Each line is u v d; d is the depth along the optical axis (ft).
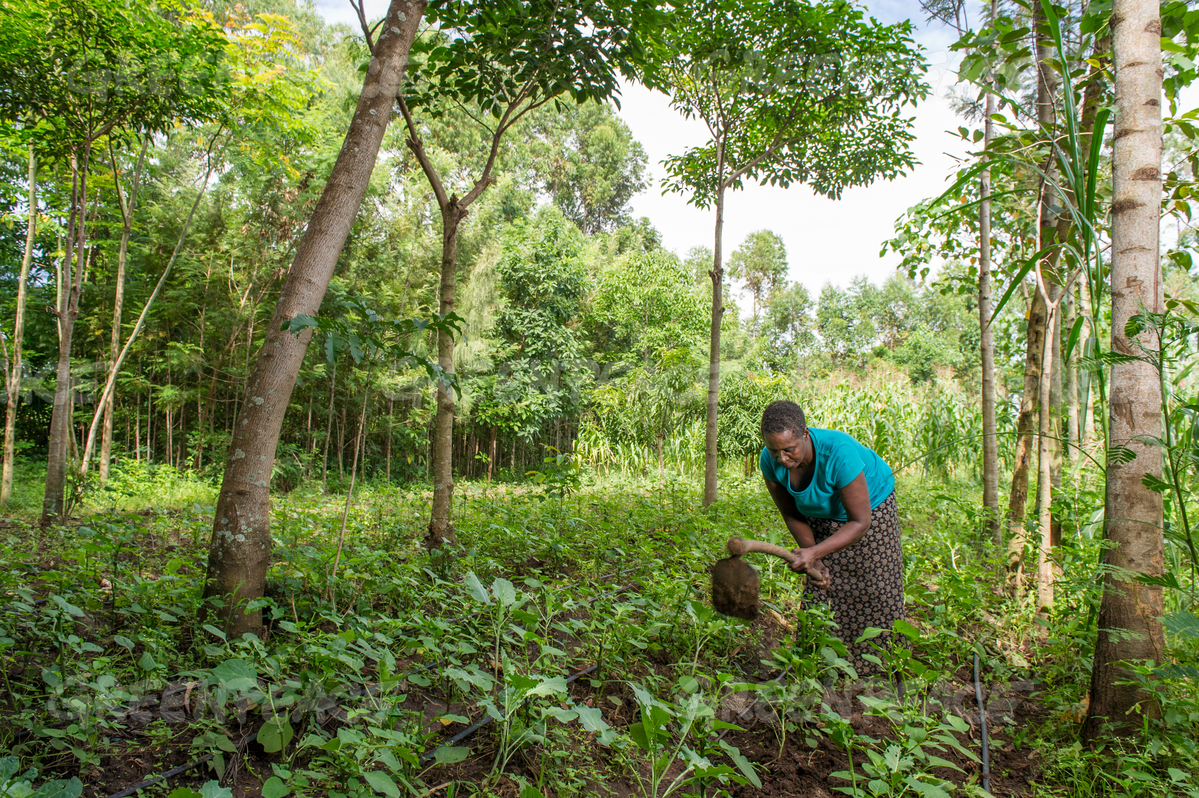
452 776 6.77
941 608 11.27
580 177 90.02
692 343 58.59
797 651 9.16
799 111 26.53
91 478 25.54
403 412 51.31
